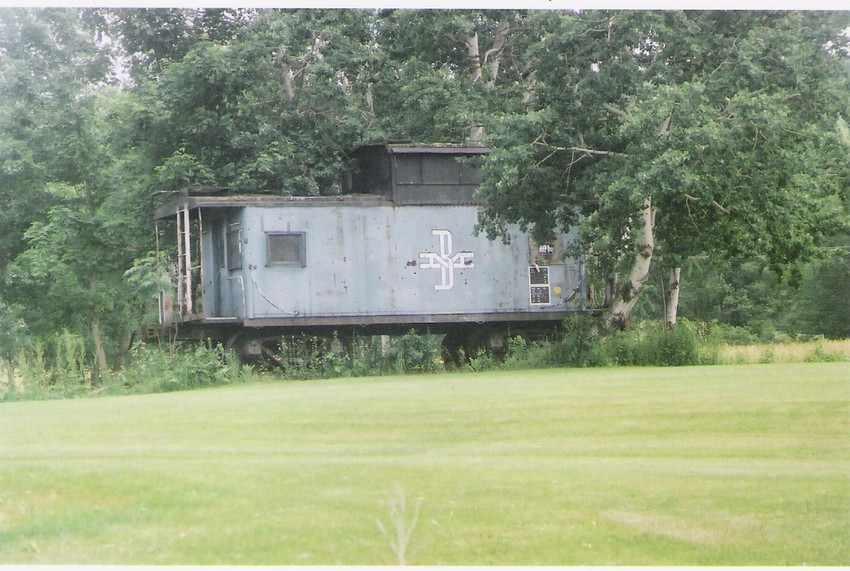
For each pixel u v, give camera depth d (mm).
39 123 40250
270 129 38906
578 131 30781
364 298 32156
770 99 28344
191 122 39125
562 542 10719
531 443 15086
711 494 12141
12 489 12227
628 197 28219
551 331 33906
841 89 30094
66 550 10391
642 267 32156
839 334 45469
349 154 40281
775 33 29859
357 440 15461
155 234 36250
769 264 33688
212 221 33188
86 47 41125
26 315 40562
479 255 33125
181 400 21062
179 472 12961
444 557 10273
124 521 11141
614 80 30031
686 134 28188
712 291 49562
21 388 30344
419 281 32625
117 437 15875
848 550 10469
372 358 31984
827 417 16766
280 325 31438
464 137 41906
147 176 39094
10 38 40188
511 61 44656
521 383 22844
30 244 40062
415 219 32688
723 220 31078
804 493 12156
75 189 42250
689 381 22141
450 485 12477
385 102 43531
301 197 31891
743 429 15914
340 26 41250
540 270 33562
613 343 31047
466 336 35594
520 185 30375
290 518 11219
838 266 45250
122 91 46500
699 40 30250
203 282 33438
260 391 23500
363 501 11836
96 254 39562
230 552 10297
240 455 14211
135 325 46312
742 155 29250
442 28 41250
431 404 18828
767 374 23391
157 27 41125
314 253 31844
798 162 29641
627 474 13023
